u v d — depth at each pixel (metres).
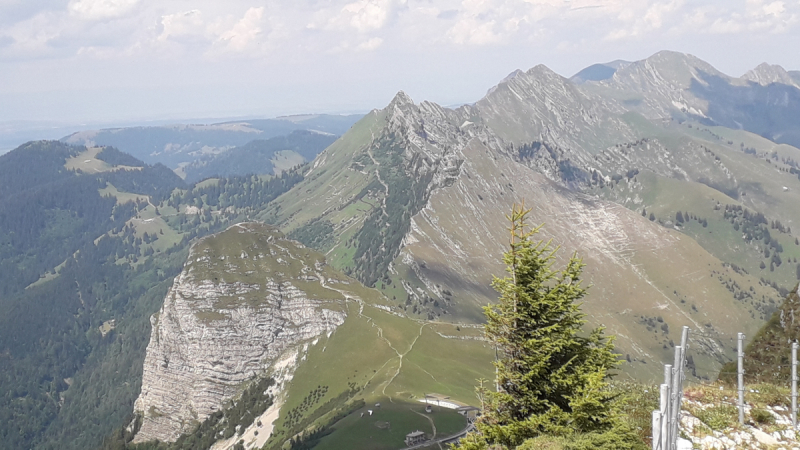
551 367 37.41
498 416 37.78
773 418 33.25
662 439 25.19
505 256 38.59
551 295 37.22
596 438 32.16
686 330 28.17
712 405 34.81
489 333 38.88
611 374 37.44
